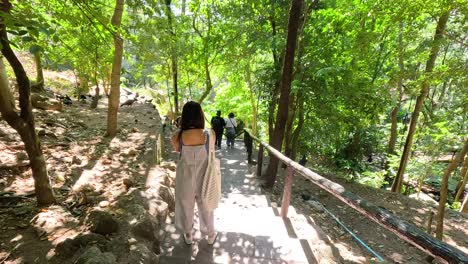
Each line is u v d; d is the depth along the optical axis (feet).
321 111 33.88
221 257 9.92
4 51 8.39
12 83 29.43
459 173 47.80
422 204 29.55
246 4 35.65
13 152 15.02
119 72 23.41
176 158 24.77
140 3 11.40
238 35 38.27
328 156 51.88
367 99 30.42
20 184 12.39
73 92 45.21
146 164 17.71
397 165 43.21
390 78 29.32
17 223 9.57
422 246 4.40
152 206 11.80
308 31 31.76
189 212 9.82
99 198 12.04
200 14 41.86
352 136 47.01
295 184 30.01
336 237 18.57
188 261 9.41
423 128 46.01
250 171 28.96
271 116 34.73
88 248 8.23
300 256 10.36
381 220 5.63
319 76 28.50
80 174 14.58
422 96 33.71
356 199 6.97
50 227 9.34
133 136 25.08
